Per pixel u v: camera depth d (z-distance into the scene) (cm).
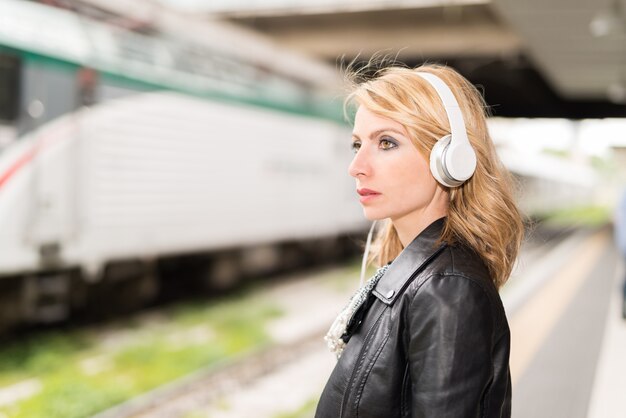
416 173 138
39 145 668
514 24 1491
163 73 836
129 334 809
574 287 980
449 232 136
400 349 127
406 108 136
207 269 1059
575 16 1382
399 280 131
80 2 717
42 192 672
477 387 117
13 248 643
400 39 2067
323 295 1154
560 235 2383
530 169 2794
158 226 841
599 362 568
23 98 651
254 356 690
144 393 591
